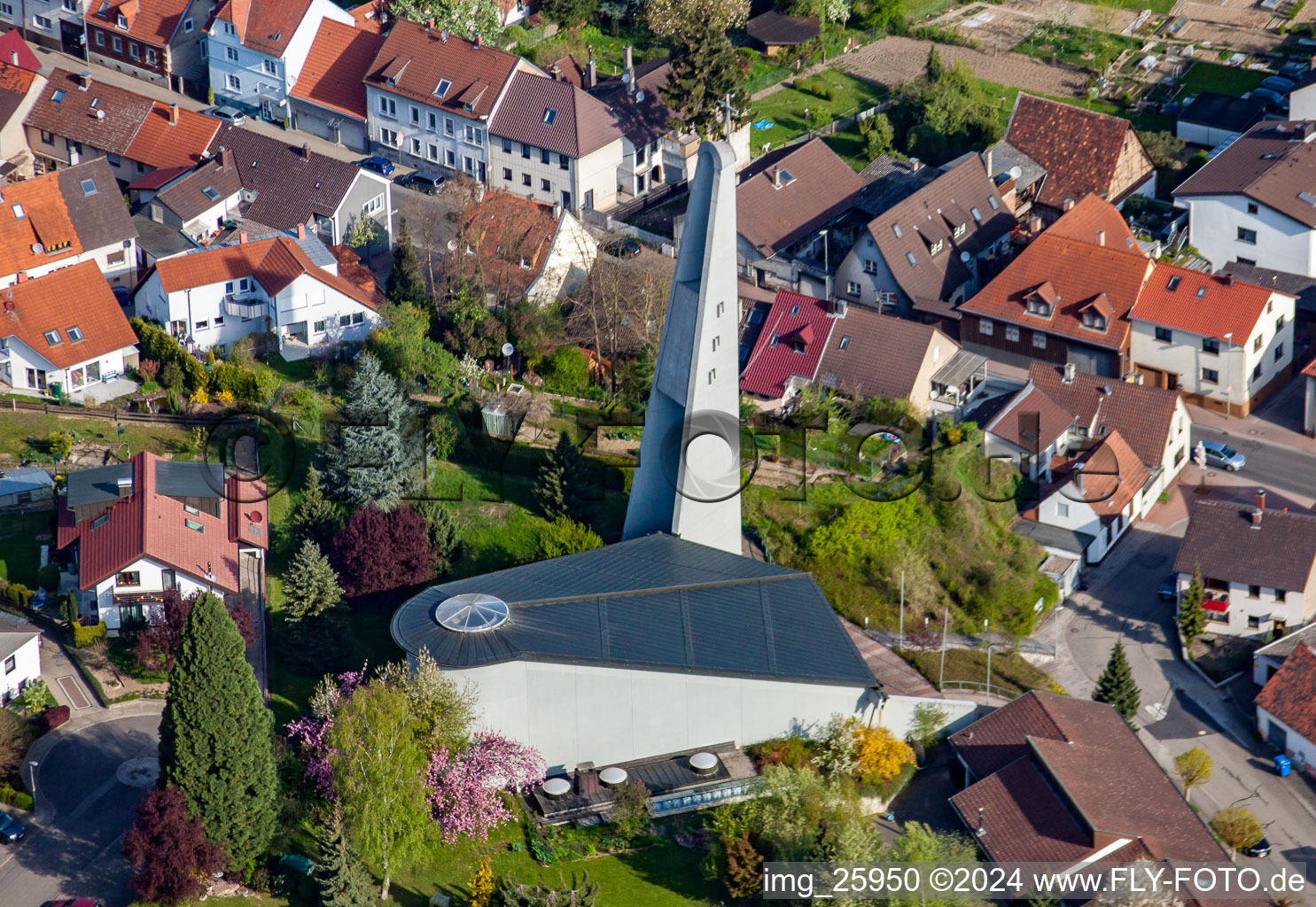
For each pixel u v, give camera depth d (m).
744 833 71.69
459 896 69.56
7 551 89.06
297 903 68.94
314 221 121.31
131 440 99.50
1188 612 92.50
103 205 118.00
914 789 79.12
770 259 123.25
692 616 77.50
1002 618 92.88
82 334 104.88
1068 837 73.38
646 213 132.75
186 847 66.38
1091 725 80.38
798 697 77.25
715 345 80.12
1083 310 114.12
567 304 110.50
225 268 108.88
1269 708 85.56
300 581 81.06
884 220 119.81
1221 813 79.25
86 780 74.94
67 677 81.00
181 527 86.38
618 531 90.06
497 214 114.69
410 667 74.19
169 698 67.69
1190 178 129.62
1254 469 107.69
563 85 131.38
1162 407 104.56
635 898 70.31
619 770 75.69
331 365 105.88
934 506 96.06
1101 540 98.88
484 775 71.88
